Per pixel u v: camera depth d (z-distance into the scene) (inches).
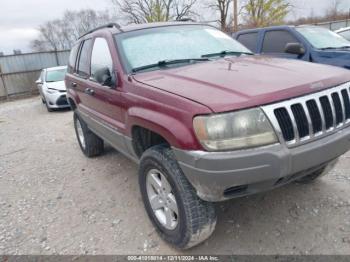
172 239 113.7
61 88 458.6
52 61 813.9
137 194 159.8
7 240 132.9
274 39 289.4
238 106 90.2
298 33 273.0
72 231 134.8
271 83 100.3
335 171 160.9
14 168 221.3
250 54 156.7
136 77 125.9
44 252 123.0
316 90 101.1
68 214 148.7
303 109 96.7
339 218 124.0
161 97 105.3
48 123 377.1
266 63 127.0
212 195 96.3
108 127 149.3
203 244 118.2
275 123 91.9
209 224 105.4
